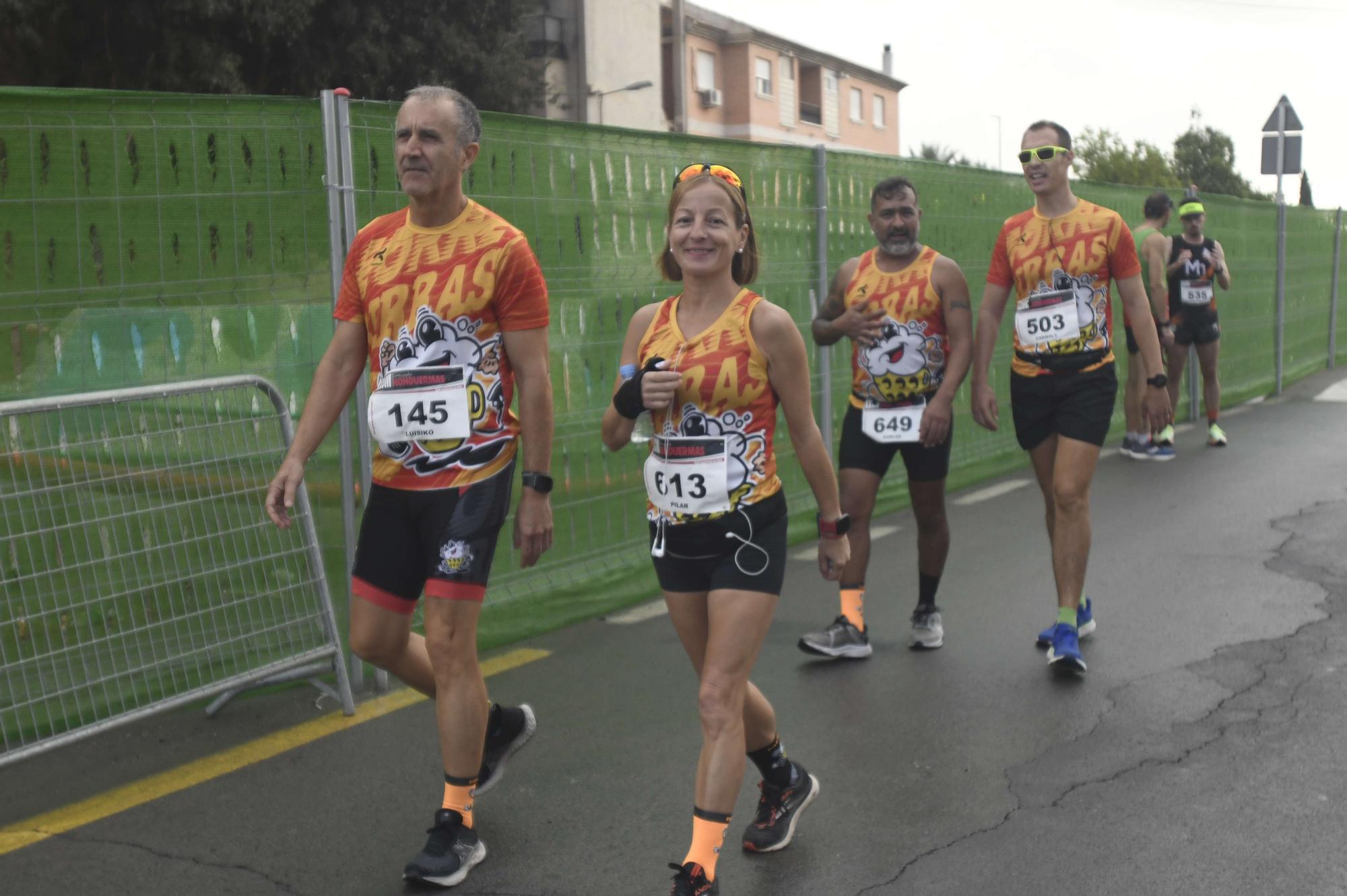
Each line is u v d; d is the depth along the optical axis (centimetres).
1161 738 428
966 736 434
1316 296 1667
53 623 405
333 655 462
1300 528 751
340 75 2012
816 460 330
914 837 357
